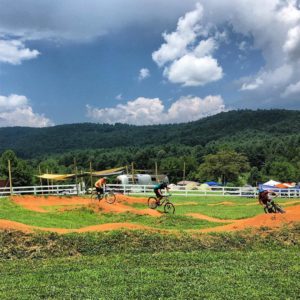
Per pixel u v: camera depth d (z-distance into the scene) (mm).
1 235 17766
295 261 15305
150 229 20266
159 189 30266
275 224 21047
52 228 21891
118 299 10828
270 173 105812
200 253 16922
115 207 31469
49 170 97625
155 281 12539
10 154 81312
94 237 18609
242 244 18688
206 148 146375
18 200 35062
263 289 11648
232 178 98875
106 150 171875
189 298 10875
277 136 180000
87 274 13523
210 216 29734
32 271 14195
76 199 39250
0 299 10898
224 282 12391
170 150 154625
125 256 16469
